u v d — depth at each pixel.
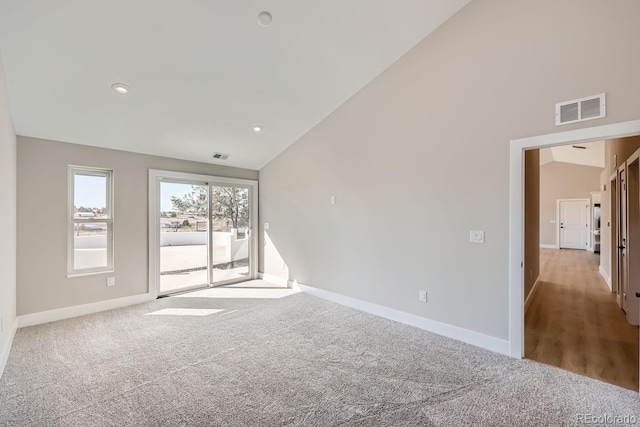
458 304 3.09
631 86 2.18
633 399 2.09
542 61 2.56
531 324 3.54
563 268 7.01
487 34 2.86
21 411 1.99
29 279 3.56
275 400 2.11
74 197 3.97
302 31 2.94
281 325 3.52
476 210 2.95
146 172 4.55
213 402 2.09
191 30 2.68
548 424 1.85
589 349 2.86
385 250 3.74
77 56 2.70
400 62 3.52
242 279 5.79
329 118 4.42
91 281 4.02
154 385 2.29
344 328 3.42
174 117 3.86
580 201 10.60
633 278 3.48
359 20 2.94
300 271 5.04
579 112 2.38
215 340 3.11
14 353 2.81
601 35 2.29
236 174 5.67
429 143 3.29
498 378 2.37
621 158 4.02
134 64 2.91
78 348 2.92
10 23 2.27
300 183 4.98
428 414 1.95
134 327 3.47
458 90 3.06
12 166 3.12
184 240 5.03
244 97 3.74
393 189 3.63
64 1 2.22
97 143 4.04
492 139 2.84
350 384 2.30
